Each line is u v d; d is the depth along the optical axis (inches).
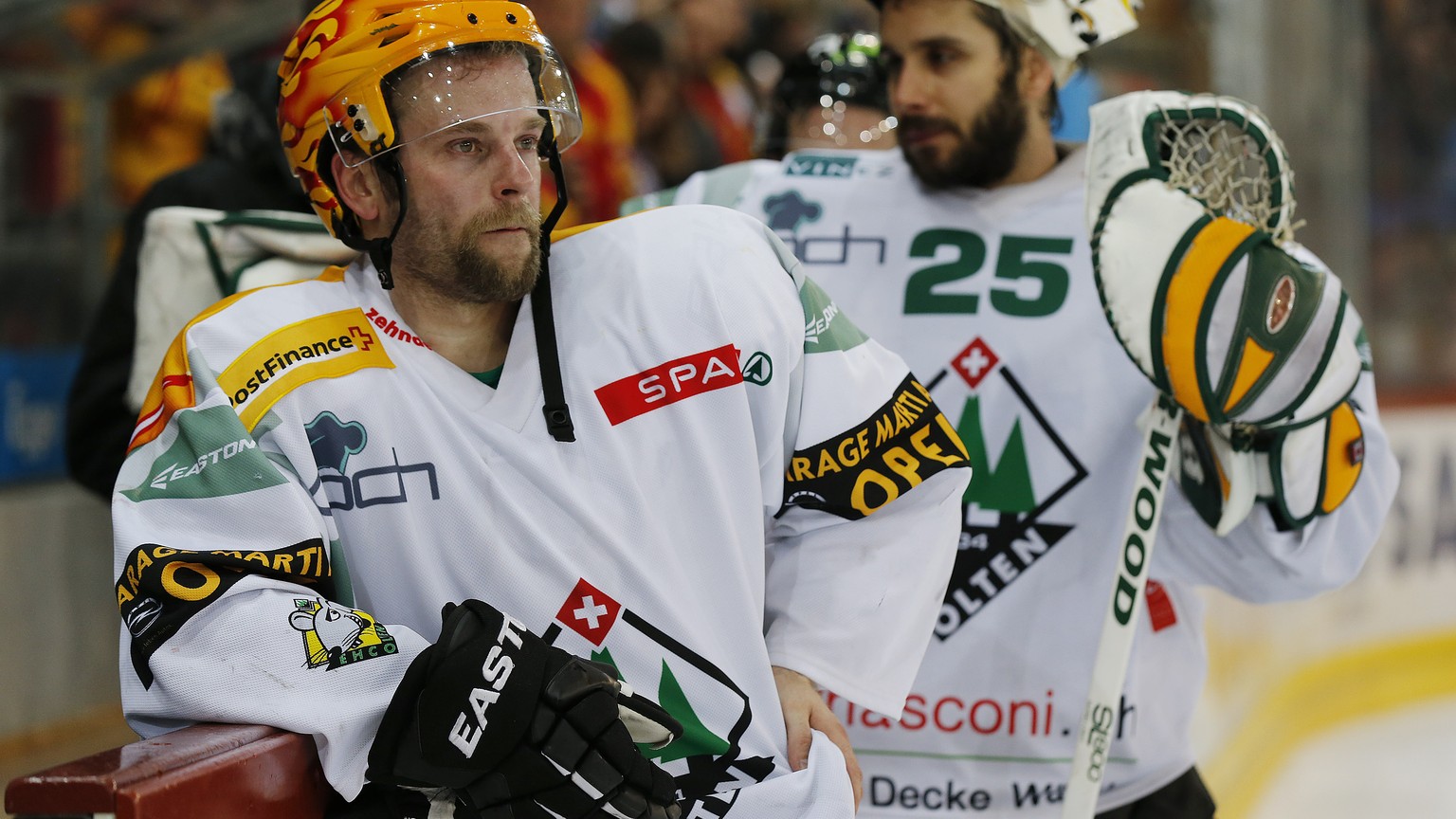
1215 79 503.5
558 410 139.6
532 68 138.9
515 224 135.9
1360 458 180.7
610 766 122.4
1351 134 548.7
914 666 150.9
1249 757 435.2
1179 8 500.7
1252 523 182.7
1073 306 193.5
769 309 147.0
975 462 193.2
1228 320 166.4
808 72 237.5
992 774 193.0
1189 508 190.9
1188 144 180.2
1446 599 590.6
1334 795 446.0
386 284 141.9
